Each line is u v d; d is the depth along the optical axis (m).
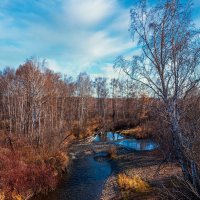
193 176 7.26
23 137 24.61
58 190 14.17
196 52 8.28
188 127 7.28
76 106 52.03
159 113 9.07
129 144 28.42
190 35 8.52
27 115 29.33
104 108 52.03
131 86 11.50
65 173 17.47
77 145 28.66
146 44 9.02
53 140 22.58
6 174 13.34
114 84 54.09
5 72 39.69
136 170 16.62
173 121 8.30
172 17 8.67
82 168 18.98
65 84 45.91
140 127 35.94
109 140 32.09
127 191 12.59
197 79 8.02
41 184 13.88
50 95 30.92
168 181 12.29
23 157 17.81
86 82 53.94
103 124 44.62
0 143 21.03
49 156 18.66
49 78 31.02
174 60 8.56
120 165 18.98
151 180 13.56
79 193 13.63
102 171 18.03
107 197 12.59
